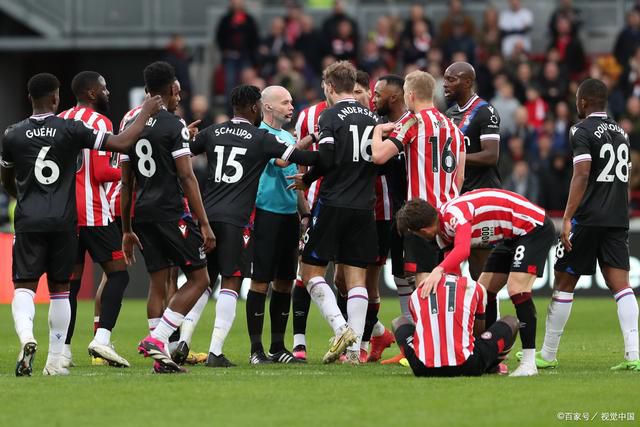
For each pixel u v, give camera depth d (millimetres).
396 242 35469
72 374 30875
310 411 24422
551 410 24500
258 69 76438
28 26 83875
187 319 33625
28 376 29906
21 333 29641
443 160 32094
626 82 73812
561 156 66875
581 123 32438
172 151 30891
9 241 64688
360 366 33312
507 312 53312
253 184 33156
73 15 83562
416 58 74312
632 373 30859
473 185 35688
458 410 24484
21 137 29828
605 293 62312
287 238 34625
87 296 64188
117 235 33531
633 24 74750
